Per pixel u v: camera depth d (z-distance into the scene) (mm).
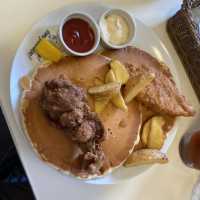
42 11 355
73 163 326
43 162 325
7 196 394
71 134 315
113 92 335
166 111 360
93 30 342
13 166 395
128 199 353
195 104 399
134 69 357
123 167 345
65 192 333
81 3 350
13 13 346
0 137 390
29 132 318
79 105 313
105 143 337
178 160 380
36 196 325
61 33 331
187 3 372
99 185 345
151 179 365
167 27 397
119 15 355
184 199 375
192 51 380
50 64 334
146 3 395
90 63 345
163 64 375
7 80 331
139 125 352
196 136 370
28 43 331
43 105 312
